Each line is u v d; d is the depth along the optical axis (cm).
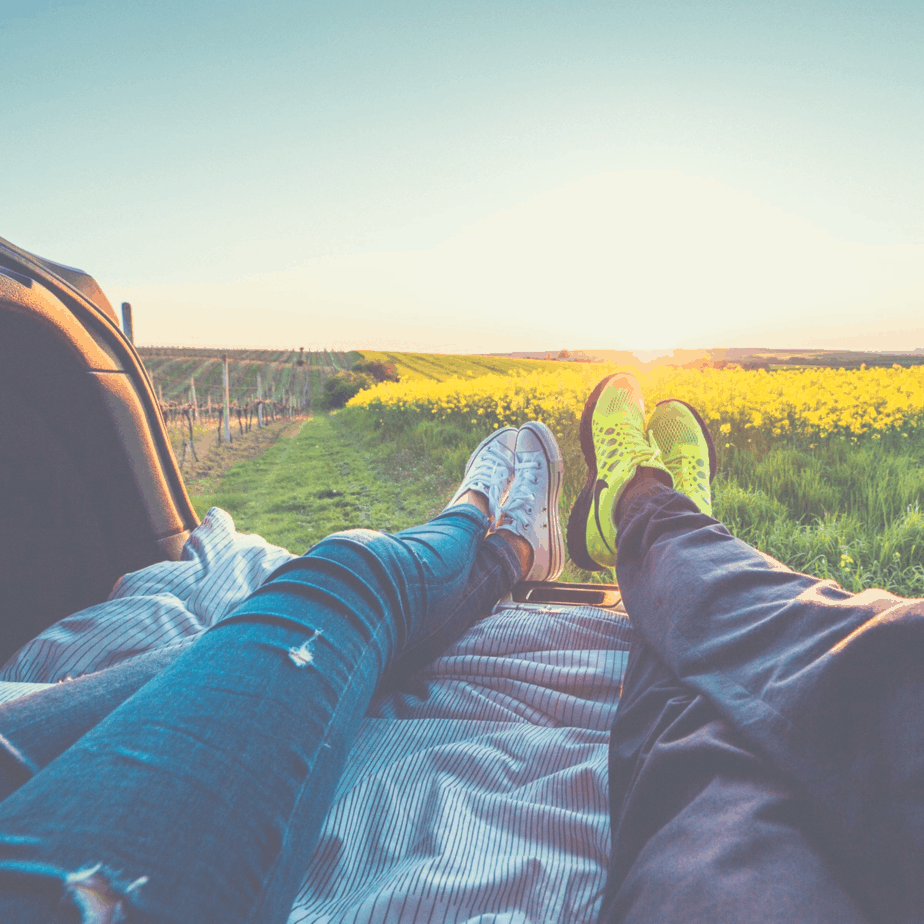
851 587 250
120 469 124
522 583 161
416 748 93
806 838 43
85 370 112
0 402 104
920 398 631
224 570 131
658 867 45
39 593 118
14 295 94
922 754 41
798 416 573
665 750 58
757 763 51
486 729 99
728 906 38
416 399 1130
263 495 592
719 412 597
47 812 36
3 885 31
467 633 125
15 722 55
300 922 59
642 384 813
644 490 135
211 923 35
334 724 53
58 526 118
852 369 1034
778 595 68
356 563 73
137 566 131
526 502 176
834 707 48
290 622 59
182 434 1402
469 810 77
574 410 675
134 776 40
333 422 1927
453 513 131
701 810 49
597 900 64
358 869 70
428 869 64
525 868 67
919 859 38
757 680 58
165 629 111
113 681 68
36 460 112
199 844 38
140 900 33
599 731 98
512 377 1146
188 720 45
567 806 80
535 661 115
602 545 172
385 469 673
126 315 177
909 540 268
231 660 53
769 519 312
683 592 77
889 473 368
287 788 46
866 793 43
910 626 46
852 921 37
